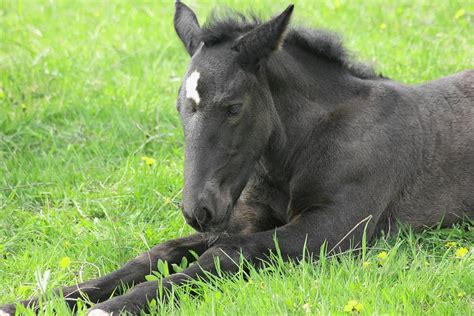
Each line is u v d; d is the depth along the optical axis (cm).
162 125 1301
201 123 827
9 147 1259
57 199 1116
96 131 1299
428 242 955
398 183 961
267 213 983
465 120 1020
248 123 851
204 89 830
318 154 925
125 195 1088
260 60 862
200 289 818
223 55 848
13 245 988
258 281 817
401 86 1012
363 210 921
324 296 780
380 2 1869
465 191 1009
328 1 1862
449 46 1581
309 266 847
